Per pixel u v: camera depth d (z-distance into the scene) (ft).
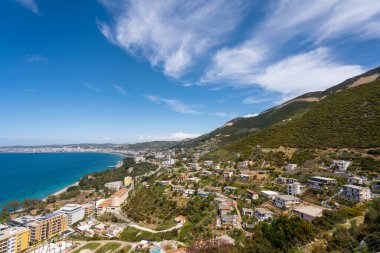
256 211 270.05
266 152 481.05
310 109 605.31
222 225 268.62
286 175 363.15
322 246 127.65
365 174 300.40
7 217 423.64
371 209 153.07
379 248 110.93
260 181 372.58
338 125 456.86
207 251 166.61
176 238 284.00
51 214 401.49
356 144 374.22
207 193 370.32
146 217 372.58
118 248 302.04
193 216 317.83
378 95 489.26
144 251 271.69
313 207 250.57
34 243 345.92
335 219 170.40
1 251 301.02
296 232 144.66
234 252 150.41
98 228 377.30
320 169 350.02
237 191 353.51
